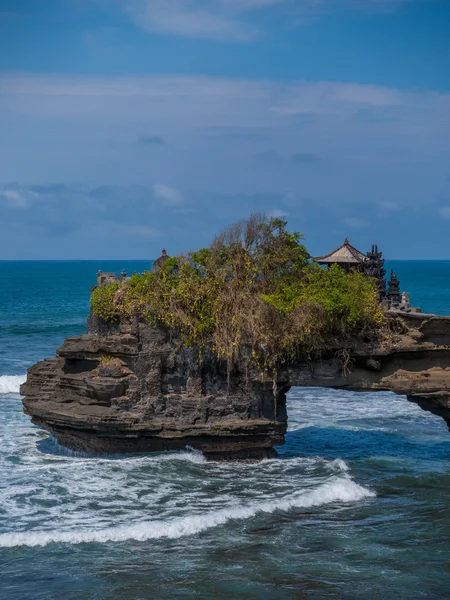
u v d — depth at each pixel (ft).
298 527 96.89
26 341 273.75
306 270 123.44
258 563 87.25
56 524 95.45
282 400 121.08
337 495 107.34
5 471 114.21
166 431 116.88
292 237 124.67
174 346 117.39
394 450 131.64
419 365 119.44
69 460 119.55
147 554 88.84
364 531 96.17
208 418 117.91
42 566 85.81
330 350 117.60
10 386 177.78
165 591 81.05
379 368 117.91
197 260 121.80
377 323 118.73
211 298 118.01
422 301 463.01
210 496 105.91
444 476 117.80
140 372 116.06
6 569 84.94
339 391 183.93
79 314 387.96
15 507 100.63
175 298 116.78
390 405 167.63
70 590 81.05
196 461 118.93
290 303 117.29
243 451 121.39
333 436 140.26
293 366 118.32
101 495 105.19
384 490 111.24
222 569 85.76
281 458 124.88
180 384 118.62
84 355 119.24
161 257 126.52
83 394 118.52
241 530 95.45
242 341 116.57
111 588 81.46
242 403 118.42
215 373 118.93
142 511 100.17
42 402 122.21
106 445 119.65
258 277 123.03
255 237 124.36
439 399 118.93
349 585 82.89
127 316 117.50
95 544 90.74
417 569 86.63
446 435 141.90
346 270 133.39
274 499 104.99
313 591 81.51
